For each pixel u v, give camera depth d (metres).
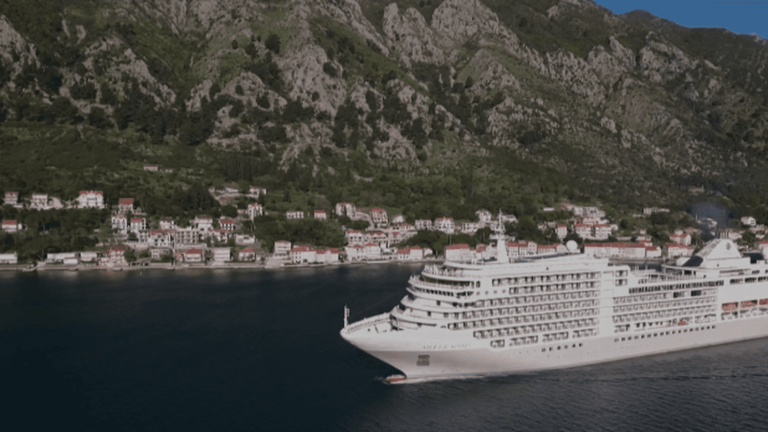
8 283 192.25
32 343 123.31
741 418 86.62
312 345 121.12
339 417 88.31
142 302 161.50
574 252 111.06
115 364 110.88
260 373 105.75
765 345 115.44
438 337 93.50
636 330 106.62
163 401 94.62
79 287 185.00
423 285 97.88
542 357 100.19
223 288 184.00
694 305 111.31
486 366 97.81
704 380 99.00
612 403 90.81
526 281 98.12
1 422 87.75
